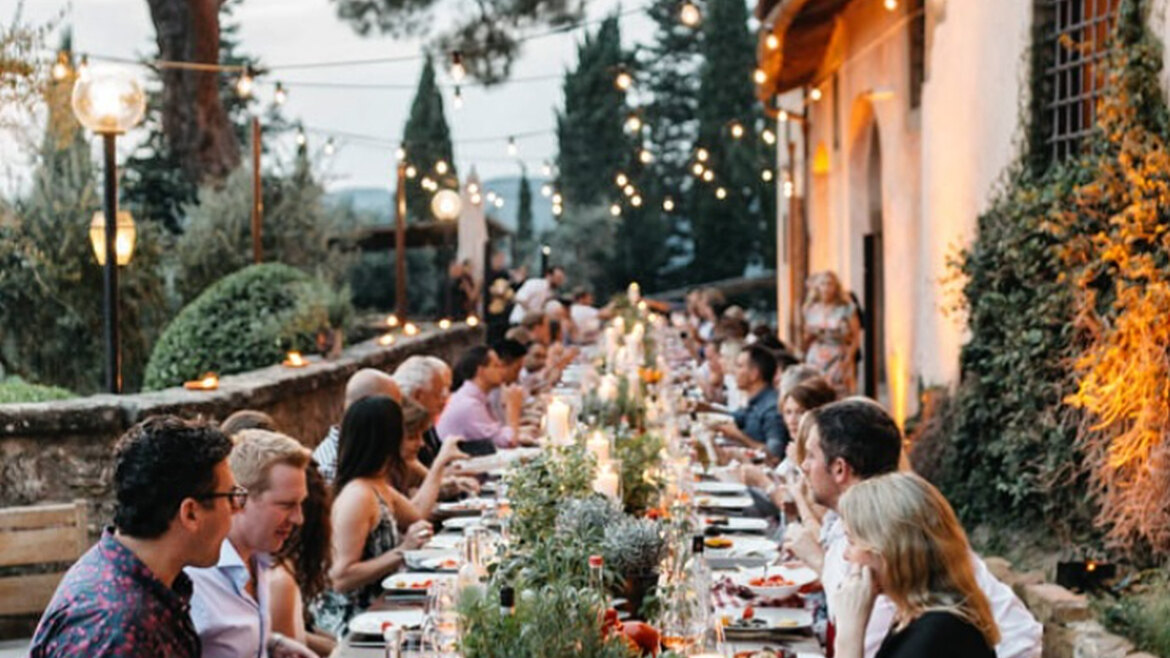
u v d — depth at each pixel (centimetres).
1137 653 611
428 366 892
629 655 372
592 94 4784
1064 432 842
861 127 1741
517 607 375
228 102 3288
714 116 4631
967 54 1102
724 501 750
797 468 670
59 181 1472
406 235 2711
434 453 916
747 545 627
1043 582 747
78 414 757
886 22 1509
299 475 422
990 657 369
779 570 573
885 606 429
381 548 604
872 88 1591
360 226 2305
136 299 1527
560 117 4816
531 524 525
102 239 912
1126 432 776
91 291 1478
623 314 1859
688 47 4912
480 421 951
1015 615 432
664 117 4919
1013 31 986
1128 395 750
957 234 1132
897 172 1471
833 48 1912
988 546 901
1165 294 731
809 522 605
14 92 1117
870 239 1473
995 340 953
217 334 1278
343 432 610
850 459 475
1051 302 858
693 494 733
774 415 948
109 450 765
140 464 322
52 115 1265
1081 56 919
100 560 322
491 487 820
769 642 489
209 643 410
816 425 486
